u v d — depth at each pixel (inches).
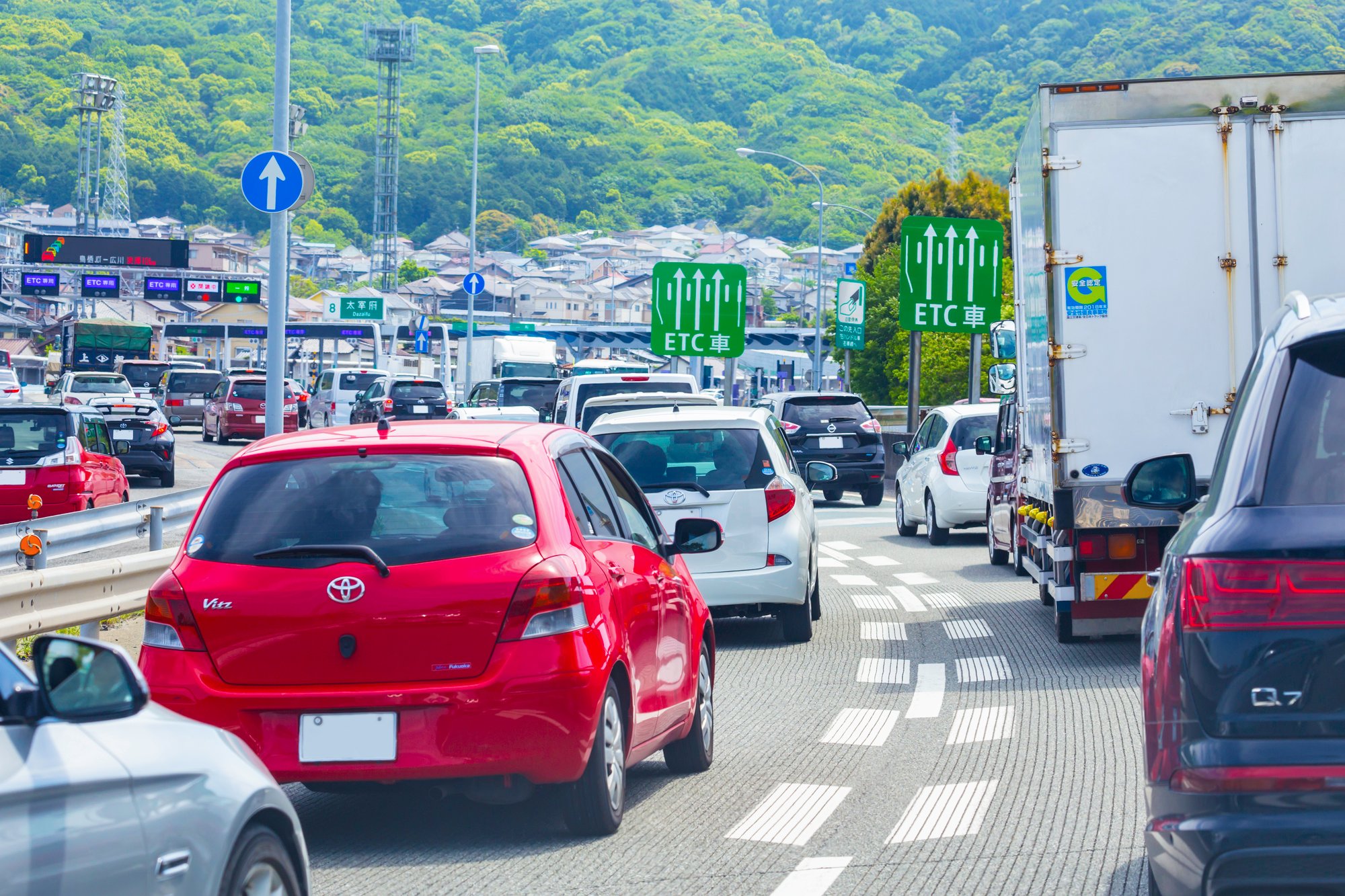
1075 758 987.9
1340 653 476.1
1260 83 1280.8
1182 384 1301.7
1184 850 487.8
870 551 2519.7
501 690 733.3
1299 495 493.0
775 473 1497.3
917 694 1240.2
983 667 1355.8
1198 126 1291.8
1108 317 1305.4
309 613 741.9
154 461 3651.6
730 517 1473.9
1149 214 1296.8
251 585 750.5
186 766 440.8
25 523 1509.6
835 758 1010.7
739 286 5438.0
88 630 1291.8
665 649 888.3
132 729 434.6
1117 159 1299.2
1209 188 1293.1
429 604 739.4
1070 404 1314.0
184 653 751.1
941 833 813.2
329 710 735.1
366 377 6397.6
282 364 2087.8
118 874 395.2
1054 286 1310.3
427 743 730.8
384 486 776.3
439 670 738.8
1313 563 479.8
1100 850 768.9
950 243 4367.6
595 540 817.5
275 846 484.7
